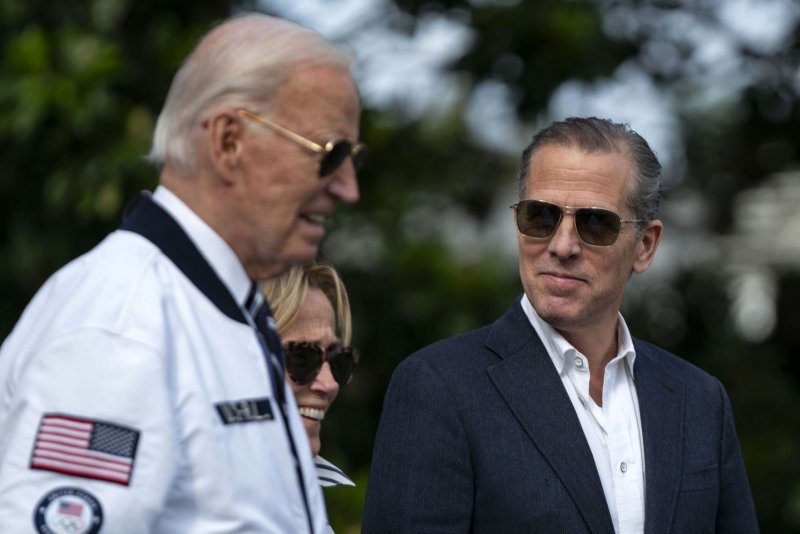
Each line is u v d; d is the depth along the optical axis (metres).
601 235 7.27
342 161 5.06
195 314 4.95
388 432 7.28
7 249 14.39
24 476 4.46
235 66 4.99
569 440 7.14
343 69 5.13
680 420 7.56
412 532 6.98
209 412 4.79
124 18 15.27
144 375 4.61
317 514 5.34
